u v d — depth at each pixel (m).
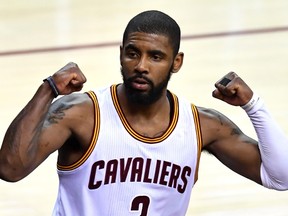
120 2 23.55
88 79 16.45
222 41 19.48
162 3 23.45
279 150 6.23
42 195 11.05
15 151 5.55
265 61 17.95
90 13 22.30
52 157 12.29
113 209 5.99
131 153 5.95
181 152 6.09
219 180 11.50
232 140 6.36
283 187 6.39
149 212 6.07
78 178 5.95
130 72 5.77
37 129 5.62
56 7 23.09
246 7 22.89
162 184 6.05
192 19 21.55
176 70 6.04
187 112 6.20
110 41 19.47
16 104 15.00
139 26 5.76
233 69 17.33
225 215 10.41
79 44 19.20
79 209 6.00
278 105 14.88
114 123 5.95
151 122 6.02
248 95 6.18
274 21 21.31
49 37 19.81
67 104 5.95
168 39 5.78
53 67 17.44
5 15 22.20
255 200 10.89
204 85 16.11
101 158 5.91
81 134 5.90
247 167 6.41
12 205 10.72
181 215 6.30
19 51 18.66
